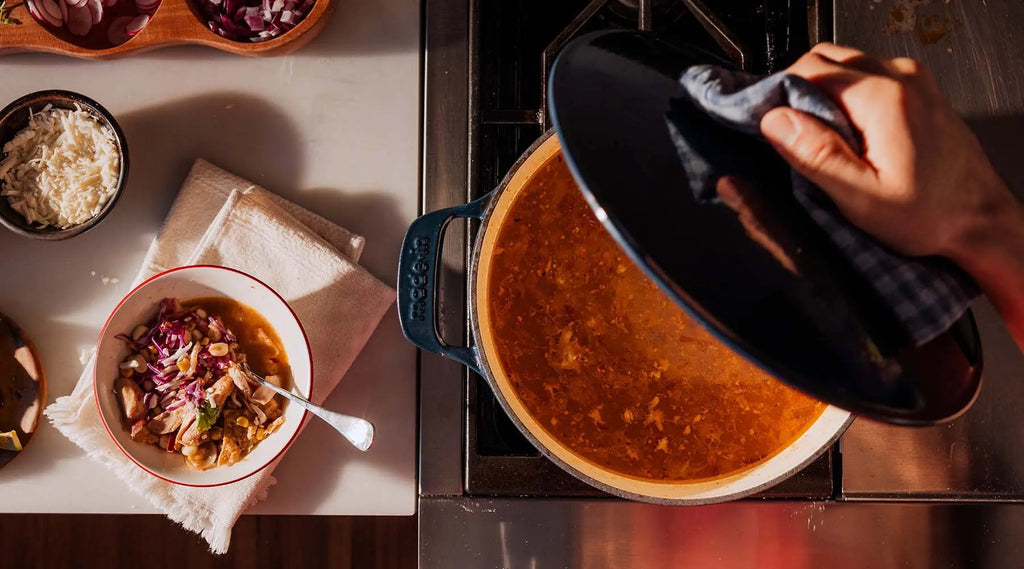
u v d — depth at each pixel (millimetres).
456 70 987
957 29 967
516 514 963
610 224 523
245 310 959
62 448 1016
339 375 983
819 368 518
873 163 506
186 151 1032
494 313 905
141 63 1033
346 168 1034
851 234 527
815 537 962
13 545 1441
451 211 868
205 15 1000
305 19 970
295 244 973
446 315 976
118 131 954
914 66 532
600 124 554
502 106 1061
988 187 524
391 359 1019
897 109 503
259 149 1035
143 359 936
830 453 951
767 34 1036
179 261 998
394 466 1017
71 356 1025
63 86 1030
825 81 533
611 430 907
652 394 915
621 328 929
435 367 980
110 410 917
